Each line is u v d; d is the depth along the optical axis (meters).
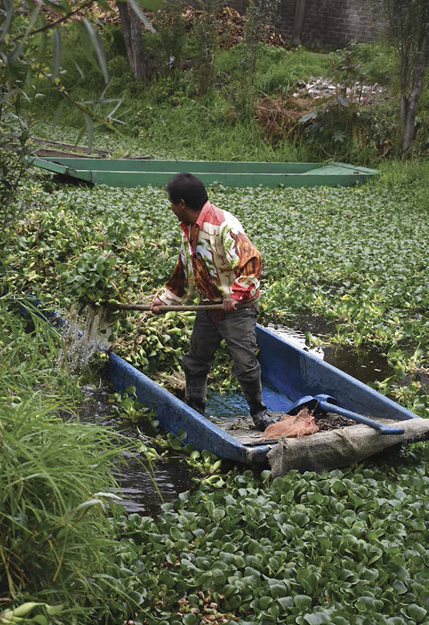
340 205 14.05
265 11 20.19
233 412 5.90
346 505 4.31
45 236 8.18
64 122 19.97
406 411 5.12
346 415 4.90
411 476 4.69
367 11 23.38
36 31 2.26
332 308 8.62
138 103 20.78
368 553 3.78
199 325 5.18
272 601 3.38
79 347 5.93
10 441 2.88
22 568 2.87
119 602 3.26
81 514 2.88
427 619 3.34
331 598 3.47
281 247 10.62
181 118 20.11
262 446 4.67
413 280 9.63
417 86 17.12
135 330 6.45
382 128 18.02
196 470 4.85
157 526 3.96
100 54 2.22
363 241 11.40
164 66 22.14
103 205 11.79
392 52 18.16
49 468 2.88
